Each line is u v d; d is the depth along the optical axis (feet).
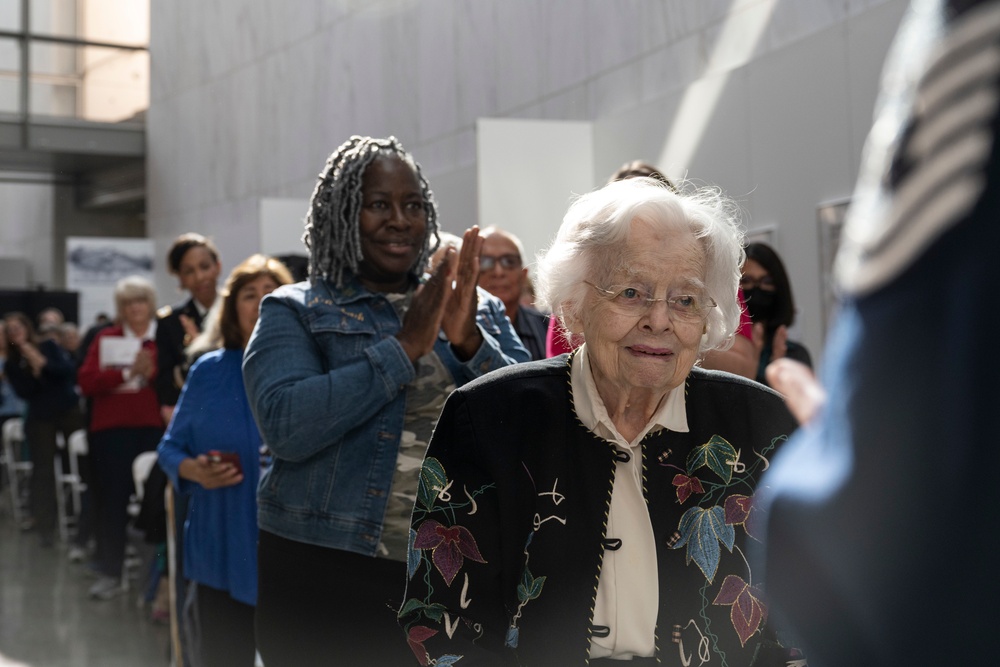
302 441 7.44
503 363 8.06
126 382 22.09
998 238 1.44
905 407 1.52
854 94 17.12
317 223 8.22
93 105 52.08
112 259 49.83
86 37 51.90
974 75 1.47
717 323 5.42
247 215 43.47
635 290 5.13
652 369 5.12
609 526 5.24
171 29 49.93
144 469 19.69
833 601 1.66
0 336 38.73
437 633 5.12
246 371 7.97
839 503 1.61
